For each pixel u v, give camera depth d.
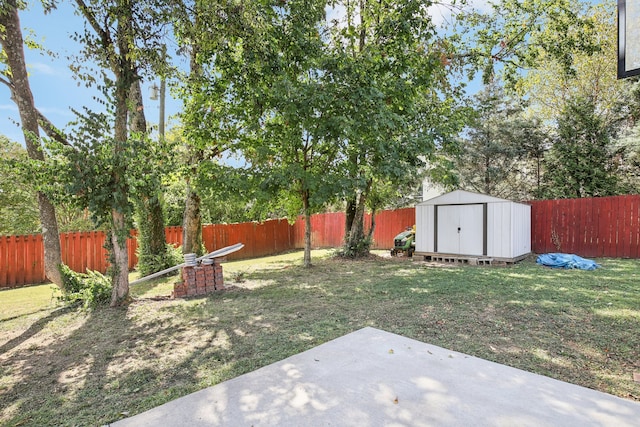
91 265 9.55
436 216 10.19
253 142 8.58
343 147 8.46
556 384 2.53
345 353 3.20
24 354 3.65
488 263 9.03
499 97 15.60
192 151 8.81
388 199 11.77
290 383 2.62
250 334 3.98
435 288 6.05
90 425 2.25
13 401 2.63
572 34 11.45
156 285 7.31
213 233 12.23
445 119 9.66
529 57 10.81
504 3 10.36
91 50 4.98
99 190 5.15
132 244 10.28
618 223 9.20
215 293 6.27
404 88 8.12
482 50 10.83
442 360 2.99
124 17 4.81
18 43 5.27
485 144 15.57
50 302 6.16
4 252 8.18
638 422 2.02
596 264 7.89
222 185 8.09
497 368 2.82
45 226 5.70
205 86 7.93
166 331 4.21
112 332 4.26
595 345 3.33
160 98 9.43
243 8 5.33
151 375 3.00
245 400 2.40
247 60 6.59
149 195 5.79
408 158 8.52
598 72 14.95
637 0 3.53
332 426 2.04
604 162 12.91
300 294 6.00
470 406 2.23
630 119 13.46
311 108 7.37
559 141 13.97
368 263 9.74
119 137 5.32
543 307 4.63
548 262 8.35
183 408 2.33
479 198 9.37
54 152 4.80
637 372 2.77
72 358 3.49
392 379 2.64
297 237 15.56
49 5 4.79
